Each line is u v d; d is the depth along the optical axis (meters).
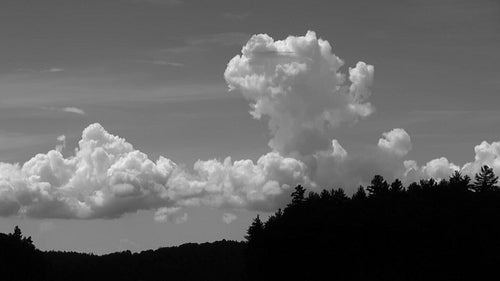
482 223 138.62
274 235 158.25
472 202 143.25
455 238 136.75
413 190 164.12
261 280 164.75
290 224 157.25
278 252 156.25
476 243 135.12
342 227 150.00
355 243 146.75
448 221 139.88
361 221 149.00
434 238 138.62
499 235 136.75
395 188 171.75
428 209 143.62
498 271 132.00
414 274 139.12
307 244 151.50
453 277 134.50
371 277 144.25
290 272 155.12
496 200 146.62
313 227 152.62
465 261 134.88
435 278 136.25
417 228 139.75
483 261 132.12
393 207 152.00
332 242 148.12
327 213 155.88
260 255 162.25
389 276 141.25
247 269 171.75
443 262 135.38
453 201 146.62
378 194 168.75
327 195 175.75
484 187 161.75
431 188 161.25
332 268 148.88
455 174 167.62
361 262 147.50
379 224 145.88
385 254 145.75
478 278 133.88
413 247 139.88
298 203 175.25
